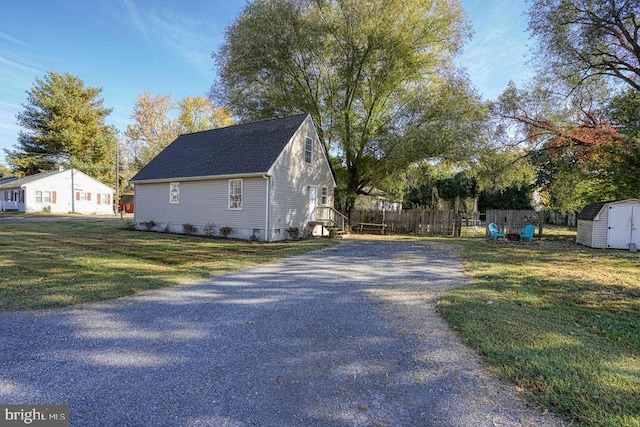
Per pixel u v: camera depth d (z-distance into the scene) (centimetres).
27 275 630
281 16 1734
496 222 2017
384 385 277
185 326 404
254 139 1594
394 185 2147
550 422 227
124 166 4144
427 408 244
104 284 584
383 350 346
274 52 1802
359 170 2050
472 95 1730
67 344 344
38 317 421
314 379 285
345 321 433
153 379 279
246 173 1368
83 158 3478
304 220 1616
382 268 816
